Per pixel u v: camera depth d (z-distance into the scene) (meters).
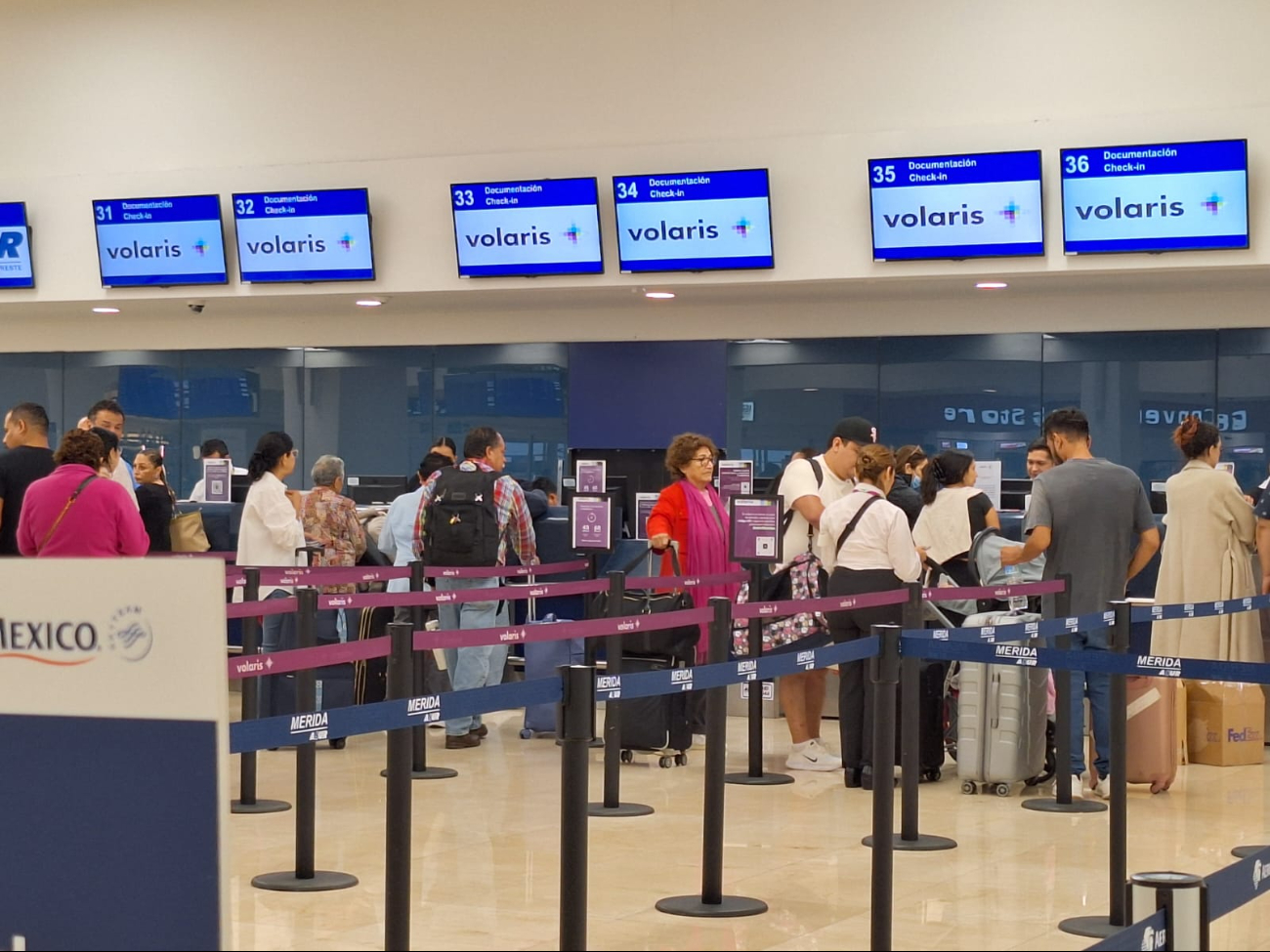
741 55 11.62
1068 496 6.87
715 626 5.30
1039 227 10.65
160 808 2.68
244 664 4.27
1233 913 4.75
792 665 4.67
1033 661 4.71
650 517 8.23
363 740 8.51
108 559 2.70
